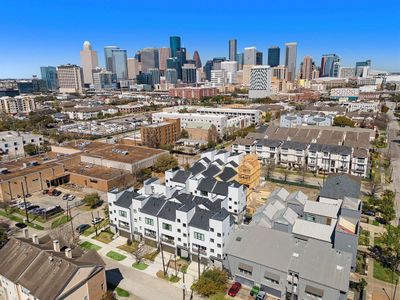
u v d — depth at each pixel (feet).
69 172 383.65
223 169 338.75
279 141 453.58
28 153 509.76
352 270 201.67
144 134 541.34
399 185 354.13
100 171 387.55
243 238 205.77
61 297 150.82
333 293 163.02
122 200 249.75
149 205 238.48
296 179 382.22
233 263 195.83
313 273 171.32
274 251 190.90
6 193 325.01
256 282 188.96
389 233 211.82
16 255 178.09
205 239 209.15
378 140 540.52
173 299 183.21
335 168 399.03
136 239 246.47
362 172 382.22
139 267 213.46
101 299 175.94
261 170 417.28
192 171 342.44
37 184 355.97
